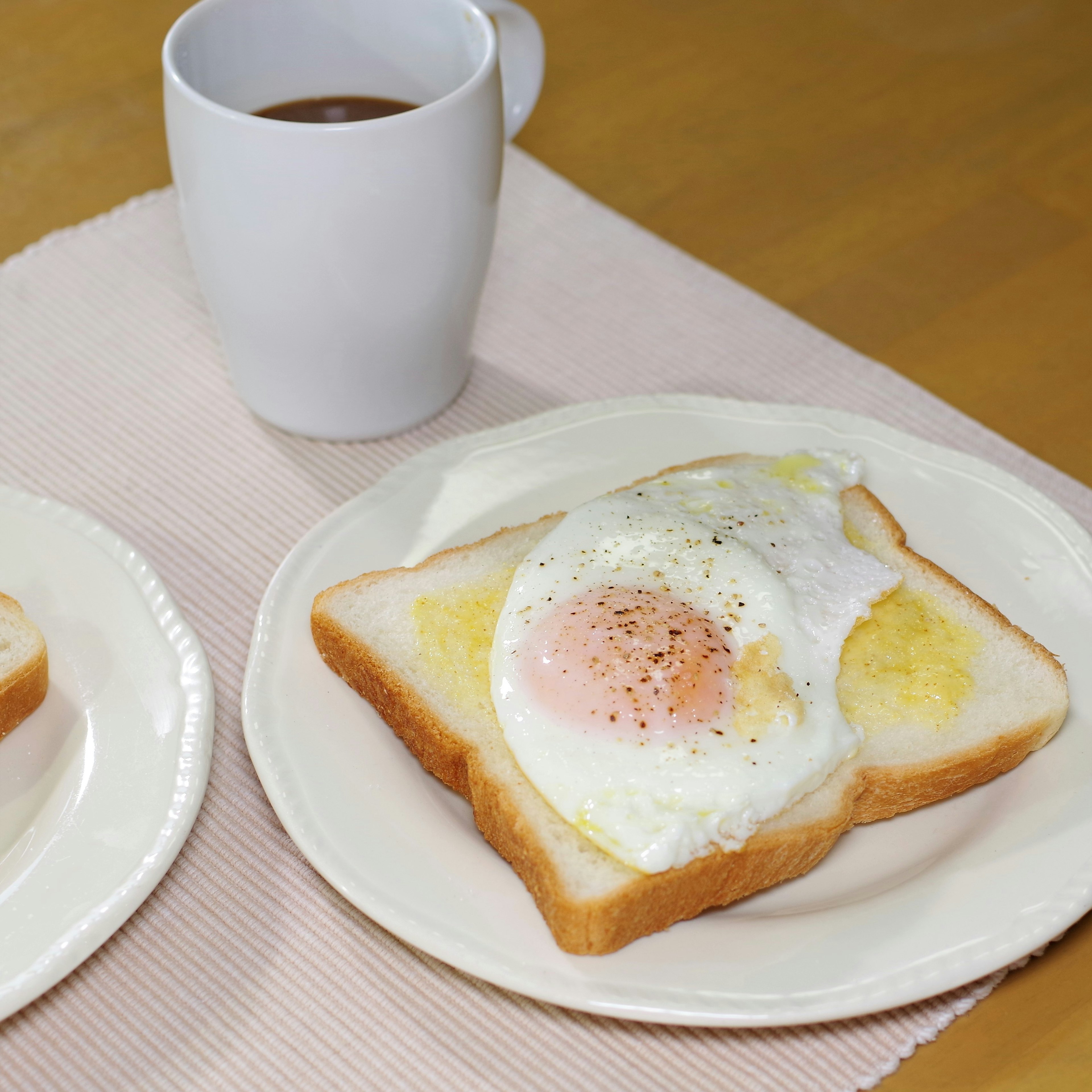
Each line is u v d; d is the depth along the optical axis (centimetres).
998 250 71
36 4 81
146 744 54
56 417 64
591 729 53
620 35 81
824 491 59
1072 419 65
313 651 56
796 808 53
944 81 79
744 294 69
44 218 72
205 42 59
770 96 78
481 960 50
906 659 56
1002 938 50
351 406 62
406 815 53
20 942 50
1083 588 58
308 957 52
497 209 60
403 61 61
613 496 58
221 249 58
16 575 57
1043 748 55
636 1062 50
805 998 49
